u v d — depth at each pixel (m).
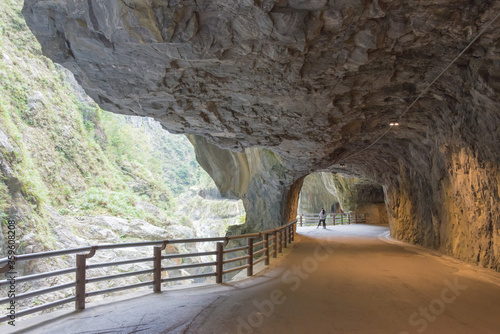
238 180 25.86
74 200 25.12
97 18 5.95
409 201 17.80
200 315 5.54
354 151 18.00
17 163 19.89
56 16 6.34
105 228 23.03
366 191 34.97
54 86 29.97
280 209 23.50
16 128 22.38
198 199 64.31
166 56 7.00
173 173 72.88
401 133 13.67
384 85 8.96
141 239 23.98
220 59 7.07
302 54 7.07
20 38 28.05
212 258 48.34
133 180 37.78
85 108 36.38
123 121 57.66
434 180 13.88
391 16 5.96
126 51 6.86
